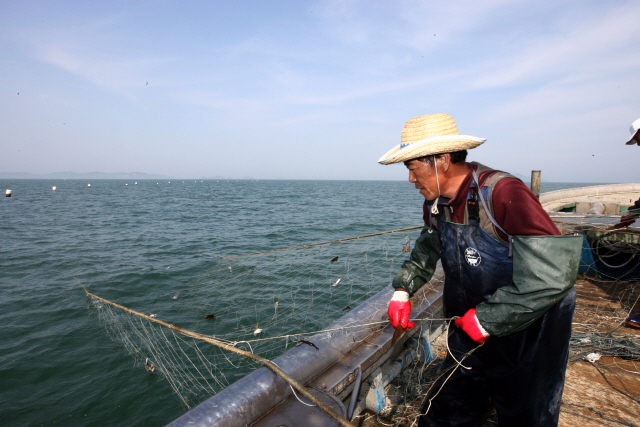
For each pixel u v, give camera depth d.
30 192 68.00
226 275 8.62
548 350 1.37
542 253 1.19
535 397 1.44
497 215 1.33
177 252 12.98
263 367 1.61
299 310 5.55
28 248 14.09
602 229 4.54
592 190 12.10
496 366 1.54
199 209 33.44
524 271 1.24
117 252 13.19
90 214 28.25
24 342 6.32
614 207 8.27
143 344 5.88
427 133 1.52
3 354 5.96
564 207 10.92
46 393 5.02
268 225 20.58
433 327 2.89
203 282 8.42
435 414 1.86
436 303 2.66
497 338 1.49
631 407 2.16
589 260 4.71
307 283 6.57
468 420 1.81
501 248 1.38
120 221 23.53
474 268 1.46
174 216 26.81
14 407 4.77
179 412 4.43
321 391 1.57
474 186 1.39
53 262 11.65
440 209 1.57
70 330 6.66
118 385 5.03
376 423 2.11
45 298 8.31
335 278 6.45
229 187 114.50
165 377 4.98
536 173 5.86
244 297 6.74
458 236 1.48
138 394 4.81
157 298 7.94
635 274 4.54
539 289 1.19
